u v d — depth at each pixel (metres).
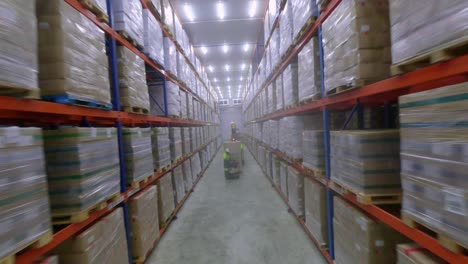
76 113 1.69
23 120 2.05
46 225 1.28
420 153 1.18
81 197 1.58
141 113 2.82
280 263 2.51
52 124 2.22
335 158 2.18
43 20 1.53
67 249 1.57
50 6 1.54
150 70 3.89
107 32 2.20
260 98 7.43
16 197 1.10
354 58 1.73
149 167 2.88
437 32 1.04
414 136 1.22
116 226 2.06
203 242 3.04
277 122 4.93
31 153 1.21
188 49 6.05
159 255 2.78
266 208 4.19
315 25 2.52
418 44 1.15
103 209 1.90
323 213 2.59
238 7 6.68
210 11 6.84
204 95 9.34
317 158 2.61
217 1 6.35
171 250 2.88
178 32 4.88
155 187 3.02
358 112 2.65
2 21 1.08
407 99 1.27
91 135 1.74
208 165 9.51
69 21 1.62
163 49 3.92
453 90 0.98
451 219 0.99
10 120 1.98
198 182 6.53
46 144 1.58
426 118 1.13
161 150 3.38
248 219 3.72
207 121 10.14
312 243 2.89
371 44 1.68
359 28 1.69
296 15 3.02
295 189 3.52
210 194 5.28
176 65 4.73
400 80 1.34
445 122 1.02
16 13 1.17
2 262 1.03
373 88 1.59
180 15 7.02
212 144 11.88
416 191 1.21
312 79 2.65
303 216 3.39
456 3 0.96
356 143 1.75
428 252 1.25
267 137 6.27
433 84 1.55
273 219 3.68
